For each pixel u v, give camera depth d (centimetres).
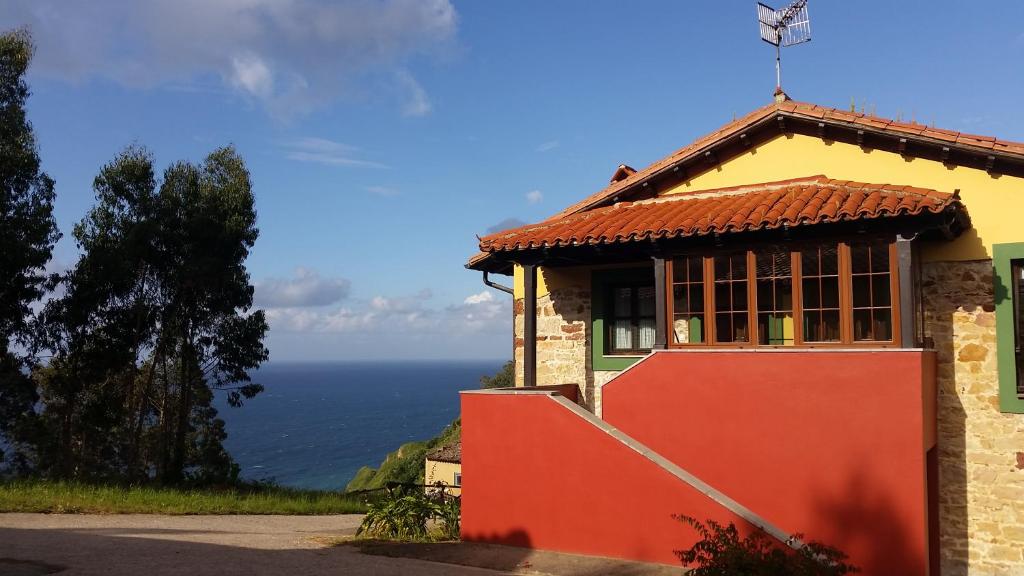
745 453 856
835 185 969
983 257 929
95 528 998
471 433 941
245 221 2553
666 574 753
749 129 1079
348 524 1245
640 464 821
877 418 795
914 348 801
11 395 2230
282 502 1497
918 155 985
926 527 771
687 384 898
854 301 885
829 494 808
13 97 2108
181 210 2462
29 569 667
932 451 902
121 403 2458
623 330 1186
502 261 1201
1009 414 895
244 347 2583
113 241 2328
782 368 848
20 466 2447
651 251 953
